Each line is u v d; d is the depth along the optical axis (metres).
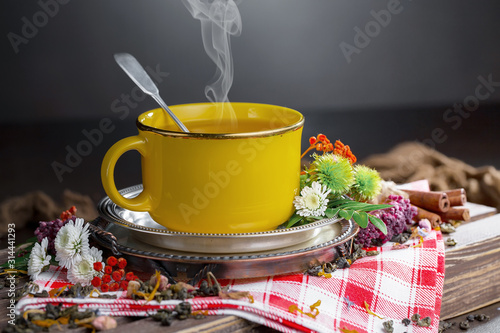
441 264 0.63
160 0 2.01
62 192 1.59
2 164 1.72
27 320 0.53
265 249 0.58
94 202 1.57
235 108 0.65
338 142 0.69
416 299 0.60
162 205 0.60
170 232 0.58
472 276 0.68
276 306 0.56
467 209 0.72
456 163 1.53
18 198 1.54
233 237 0.57
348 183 0.65
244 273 0.57
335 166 0.65
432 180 1.48
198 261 0.56
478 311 0.69
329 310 0.57
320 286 0.59
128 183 1.64
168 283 0.57
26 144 1.87
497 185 1.33
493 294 0.70
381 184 0.73
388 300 0.60
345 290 0.59
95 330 0.52
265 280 0.59
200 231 0.59
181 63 2.08
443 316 0.67
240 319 0.55
